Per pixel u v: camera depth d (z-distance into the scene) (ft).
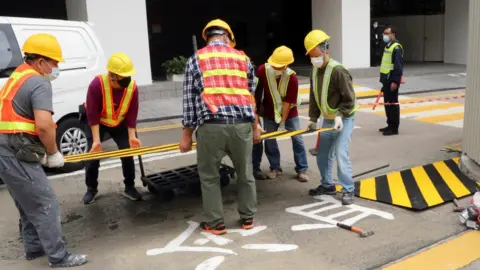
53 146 11.81
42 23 22.16
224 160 22.94
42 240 12.44
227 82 13.38
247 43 67.87
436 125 30.35
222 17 65.36
